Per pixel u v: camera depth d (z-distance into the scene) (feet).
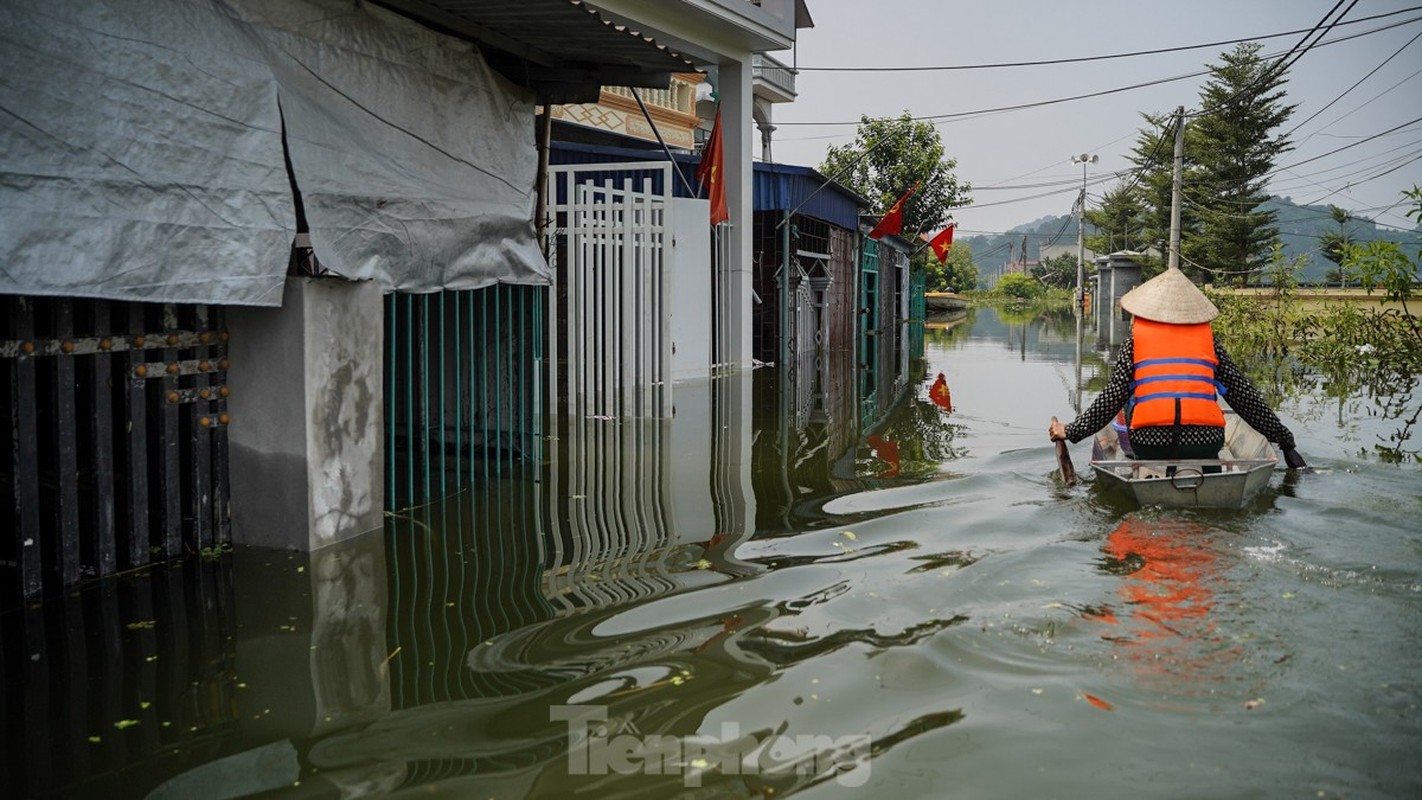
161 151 16.35
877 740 11.13
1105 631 14.12
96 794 10.27
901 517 21.25
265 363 19.06
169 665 13.62
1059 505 21.68
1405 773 10.26
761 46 51.83
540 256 27.30
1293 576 16.25
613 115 67.26
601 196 46.96
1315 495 21.81
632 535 20.29
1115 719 11.52
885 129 125.18
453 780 10.41
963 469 26.63
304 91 19.72
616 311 35.60
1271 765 10.45
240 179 17.53
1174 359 22.63
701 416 37.24
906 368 60.64
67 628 15.02
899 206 69.00
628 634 14.56
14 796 10.25
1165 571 16.60
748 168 52.70
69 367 16.40
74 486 16.66
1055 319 155.74
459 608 15.85
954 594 15.87
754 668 13.19
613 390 35.91
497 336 26.50
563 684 12.81
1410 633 13.83
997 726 11.40
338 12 20.63
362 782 10.41
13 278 14.40
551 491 24.43
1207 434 22.56
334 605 16.03
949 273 269.23
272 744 11.31
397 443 29.76
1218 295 84.69
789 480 25.76
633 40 25.58
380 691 12.70
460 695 12.54
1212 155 160.25
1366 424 33.73
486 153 25.30
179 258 16.49
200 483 18.94
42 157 14.80
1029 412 39.45
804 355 67.41
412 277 21.93
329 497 19.54
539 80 29.09
